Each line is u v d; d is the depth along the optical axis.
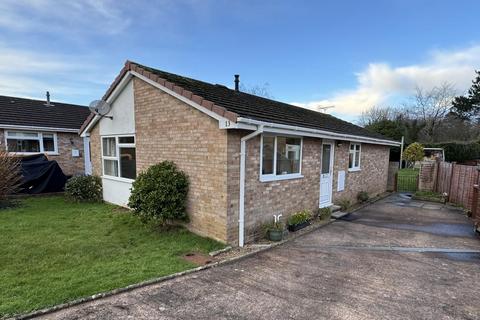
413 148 20.59
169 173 6.69
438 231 7.59
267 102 10.39
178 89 6.50
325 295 4.00
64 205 9.60
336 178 10.04
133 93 8.30
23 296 3.66
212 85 9.26
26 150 14.64
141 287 4.10
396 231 7.54
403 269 5.00
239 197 6.09
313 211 8.75
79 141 16.58
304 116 10.30
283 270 4.87
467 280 4.59
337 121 14.08
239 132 5.99
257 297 3.90
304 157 8.12
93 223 7.36
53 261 4.87
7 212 8.43
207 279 4.45
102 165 10.29
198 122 6.34
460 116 35.62
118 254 5.32
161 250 5.59
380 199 12.71
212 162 6.09
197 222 6.55
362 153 12.09
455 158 21.30
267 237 6.71
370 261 5.37
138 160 8.40
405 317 3.49
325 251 5.91
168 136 7.20
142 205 6.61
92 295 3.74
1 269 4.51
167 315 3.41
